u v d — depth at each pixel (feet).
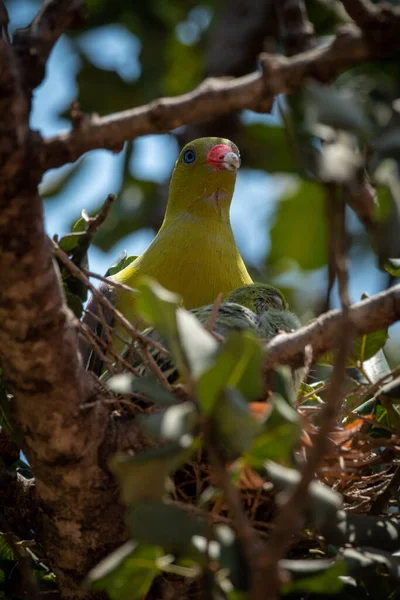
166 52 45.55
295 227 45.37
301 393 25.95
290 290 43.91
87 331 21.57
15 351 17.49
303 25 25.68
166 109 15.71
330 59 15.71
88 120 15.87
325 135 15.11
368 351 23.34
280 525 12.75
